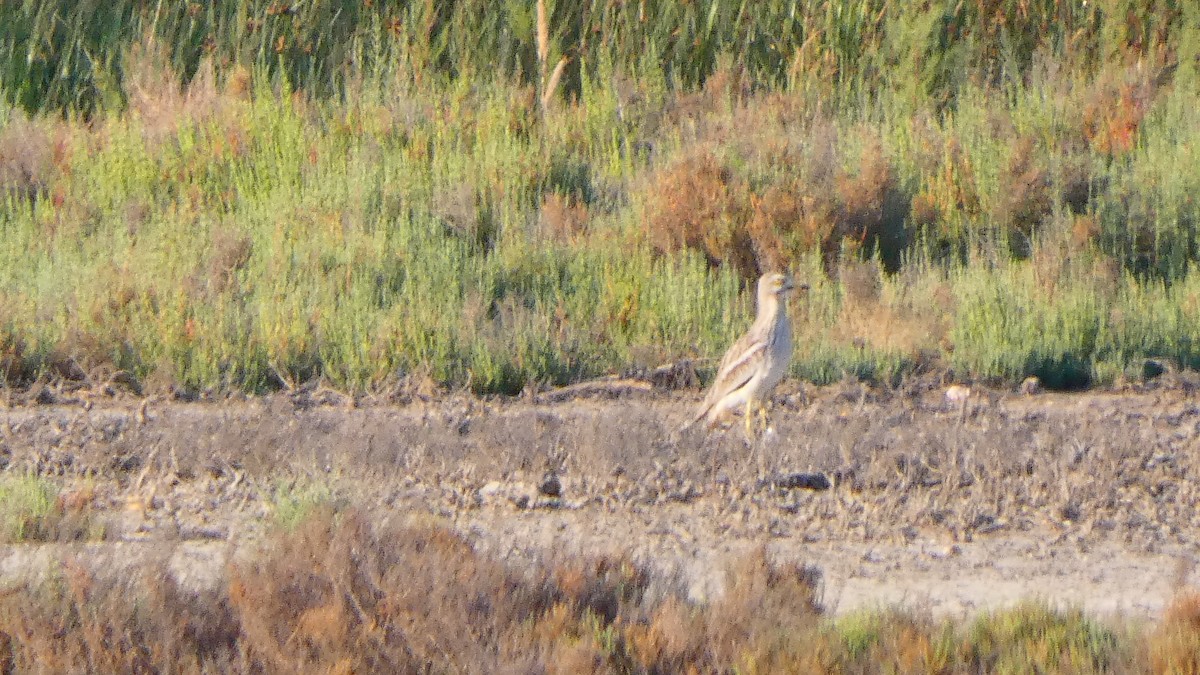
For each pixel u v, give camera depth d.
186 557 25.30
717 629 20.20
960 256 50.91
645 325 44.00
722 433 35.97
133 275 44.88
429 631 19.53
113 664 19.22
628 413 36.66
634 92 61.75
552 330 43.50
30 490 28.84
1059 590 24.75
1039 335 43.34
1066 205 51.59
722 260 48.53
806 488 31.61
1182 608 20.58
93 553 23.22
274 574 20.62
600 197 54.41
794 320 44.81
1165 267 49.41
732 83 64.31
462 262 47.41
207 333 41.53
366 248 47.19
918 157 54.84
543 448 33.12
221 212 52.56
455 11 66.25
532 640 19.72
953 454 32.25
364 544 21.31
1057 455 33.16
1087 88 61.16
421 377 40.41
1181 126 57.81
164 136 57.22
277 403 38.44
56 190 53.16
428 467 31.95
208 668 19.23
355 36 66.06
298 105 60.78
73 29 65.44
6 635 19.61
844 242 48.84
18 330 41.56
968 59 64.12
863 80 65.38
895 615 21.12
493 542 25.00
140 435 34.66
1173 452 33.91
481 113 59.75
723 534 28.00
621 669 19.44
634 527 28.33
